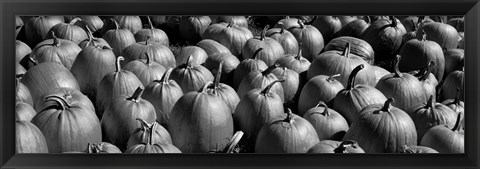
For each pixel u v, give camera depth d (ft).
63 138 9.69
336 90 11.56
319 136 10.41
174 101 10.98
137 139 9.71
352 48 14.83
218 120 10.12
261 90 11.00
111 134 10.28
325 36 17.37
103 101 11.46
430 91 12.20
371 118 9.92
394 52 16.01
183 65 12.22
